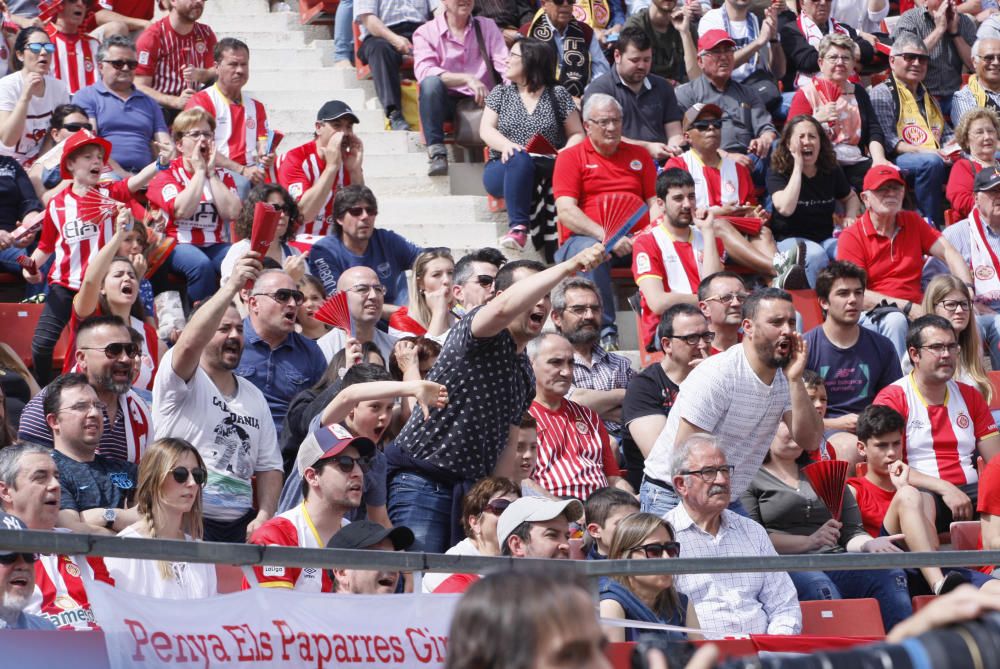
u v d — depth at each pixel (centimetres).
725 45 3616
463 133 3562
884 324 2912
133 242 2644
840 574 2184
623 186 3147
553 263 3281
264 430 2153
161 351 2677
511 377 1806
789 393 2027
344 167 3156
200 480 1709
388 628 1111
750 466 2028
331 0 4109
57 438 1936
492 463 1848
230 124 3325
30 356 2673
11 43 3509
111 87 3294
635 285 3184
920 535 2223
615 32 4091
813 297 2956
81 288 2473
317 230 3086
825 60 3675
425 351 2262
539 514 1652
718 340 2611
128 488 1964
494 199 3475
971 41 4097
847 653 541
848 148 3597
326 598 1096
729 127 3612
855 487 2356
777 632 1852
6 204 2975
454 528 1848
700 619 1834
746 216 3086
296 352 2405
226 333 2116
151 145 3297
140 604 1030
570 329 2625
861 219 3153
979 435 2561
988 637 534
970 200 3525
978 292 3250
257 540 1688
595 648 535
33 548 877
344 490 1691
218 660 1044
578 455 2330
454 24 3641
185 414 2053
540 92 3372
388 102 3656
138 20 3875
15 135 3156
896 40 3828
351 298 2522
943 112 4019
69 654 1005
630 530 1694
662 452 2038
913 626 567
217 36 3975
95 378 2050
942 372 2517
